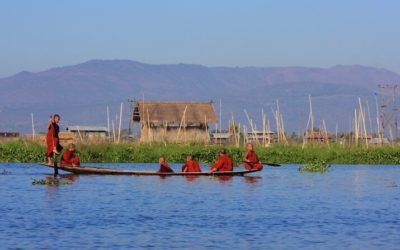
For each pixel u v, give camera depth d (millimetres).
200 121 164375
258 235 44188
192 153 117438
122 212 52719
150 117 163500
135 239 42594
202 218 50344
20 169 92875
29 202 57125
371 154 123750
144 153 116688
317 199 62625
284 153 121688
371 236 44062
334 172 98688
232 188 70750
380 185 77438
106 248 40188
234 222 48719
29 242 41188
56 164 79250
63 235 43344
